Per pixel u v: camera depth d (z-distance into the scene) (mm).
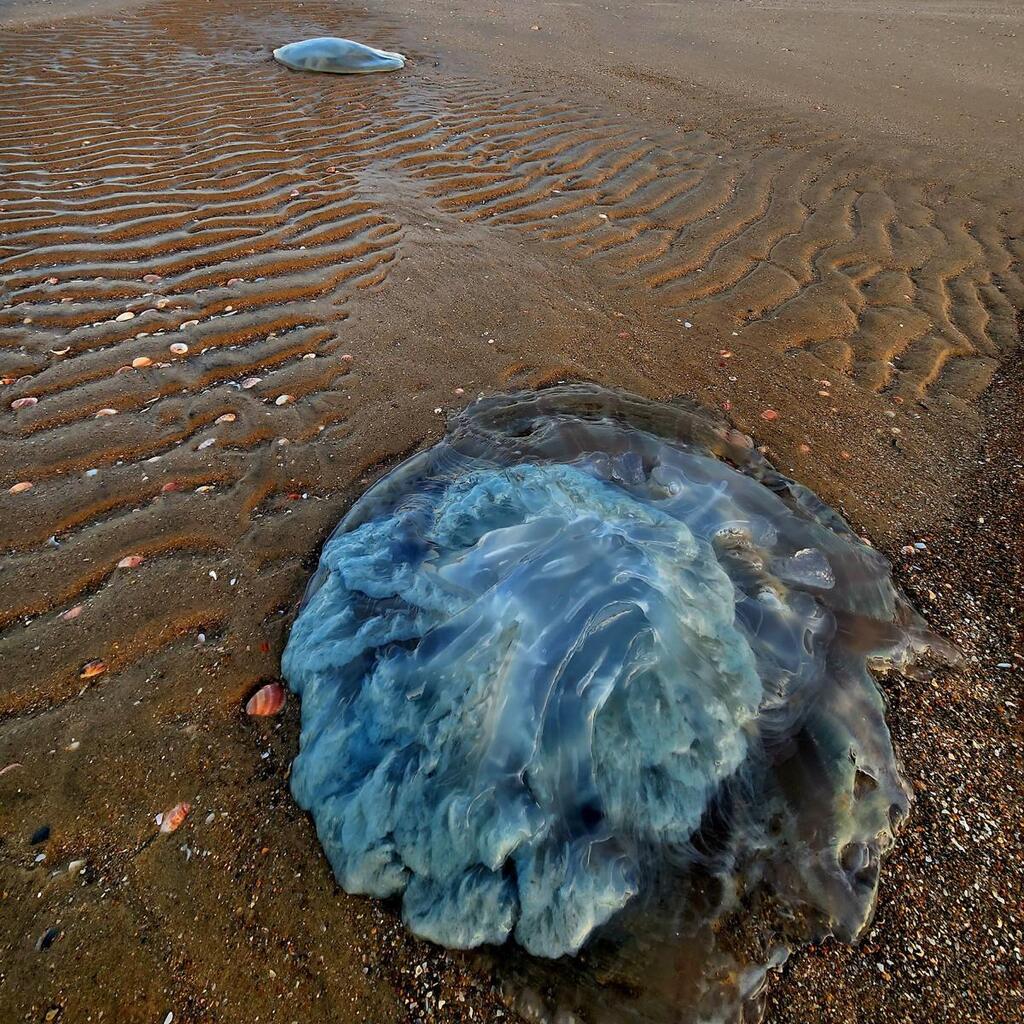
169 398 816
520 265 1080
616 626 444
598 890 407
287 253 1072
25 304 945
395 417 799
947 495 736
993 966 429
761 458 746
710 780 444
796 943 422
